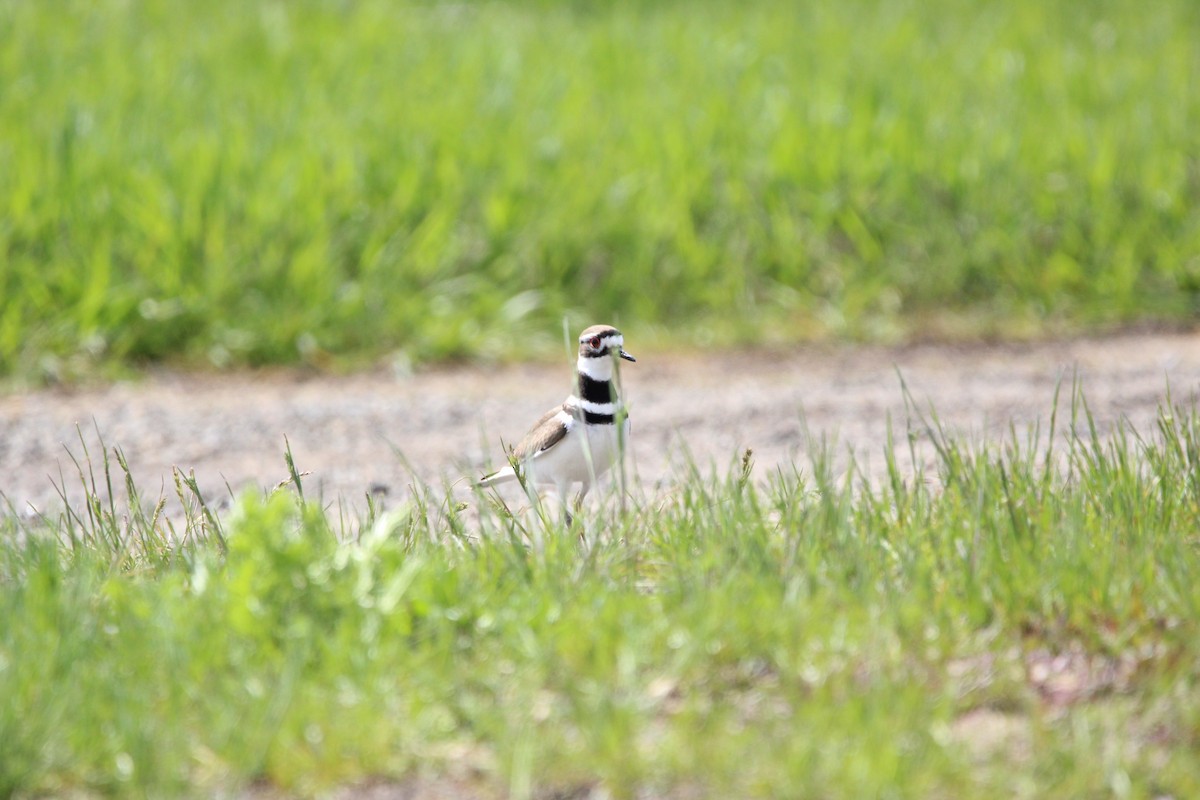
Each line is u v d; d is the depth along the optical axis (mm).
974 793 5555
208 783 5723
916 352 14641
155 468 11125
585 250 15664
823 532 7637
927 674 6449
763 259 15984
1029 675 6566
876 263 16031
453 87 19172
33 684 6156
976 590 7004
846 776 5551
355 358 14203
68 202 14859
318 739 5902
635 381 13742
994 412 12312
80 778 5738
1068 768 5707
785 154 16969
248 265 14609
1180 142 17953
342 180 15914
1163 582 7066
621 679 6332
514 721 6027
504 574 7359
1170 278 15859
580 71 20328
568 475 8711
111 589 7047
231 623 6488
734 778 5645
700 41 22281
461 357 14461
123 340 13852
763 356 14555
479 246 15531
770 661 6578
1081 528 7652
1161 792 5684
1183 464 8539
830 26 24000
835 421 12195
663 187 16453
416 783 5797
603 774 5734
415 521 8672
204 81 18891
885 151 17328
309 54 20484
